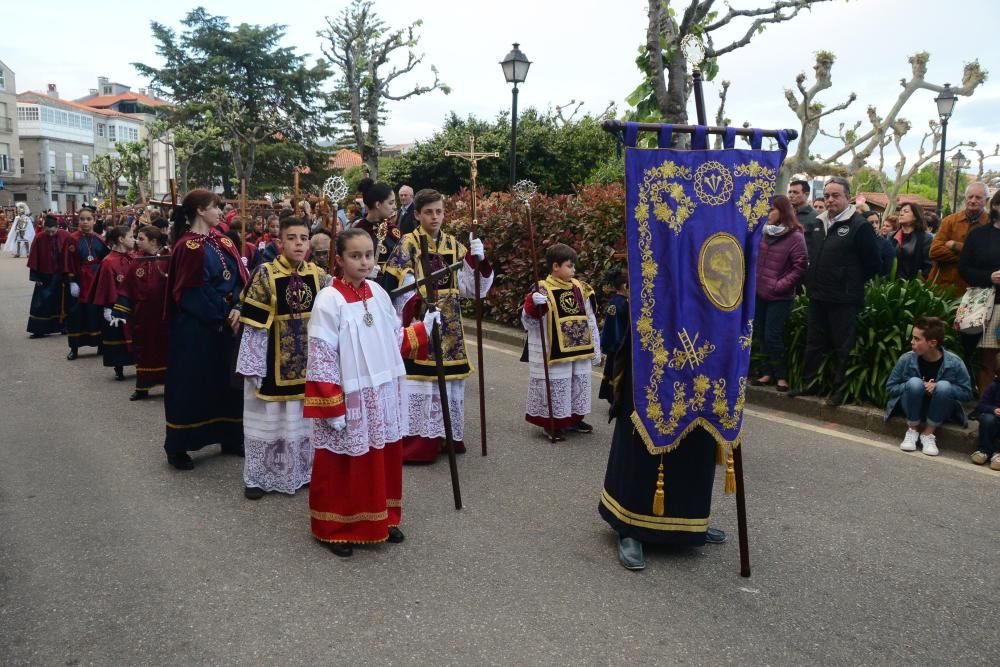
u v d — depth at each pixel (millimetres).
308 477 5387
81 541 4492
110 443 6383
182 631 3549
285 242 5074
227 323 5758
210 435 5832
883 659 3408
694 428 4102
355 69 19891
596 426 7059
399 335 4613
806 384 7387
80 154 70438
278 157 46312
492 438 6629
